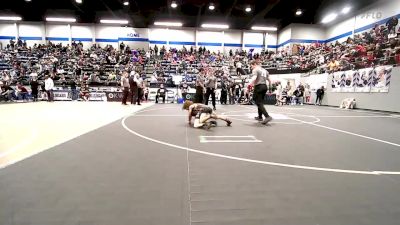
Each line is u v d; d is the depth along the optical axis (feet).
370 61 47.29
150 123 22.21
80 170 9.37
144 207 6.56
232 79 66.23
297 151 12.85
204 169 9.73
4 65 71.20
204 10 76.84
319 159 11.40
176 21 91.04
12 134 16.21
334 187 8.16
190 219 6.01
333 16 79.56
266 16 82.28
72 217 6.00
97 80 63.98
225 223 5.87
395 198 7.38
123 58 79.36
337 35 84.74
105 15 85.15
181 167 9.92
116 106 42.19
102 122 22.27
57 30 95.96
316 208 6.70
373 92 45.11
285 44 95.55
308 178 8.96
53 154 11.55
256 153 12.32
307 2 66.95
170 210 6.44
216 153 12.19
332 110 43.39
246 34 102.22
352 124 24.11
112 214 6.18
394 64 41.39
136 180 8.45
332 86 56.49
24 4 74.38
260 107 22.95
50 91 52.90
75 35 96.89
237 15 81.66
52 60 73.77
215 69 73.05
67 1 70.85
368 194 7.64
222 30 101.55
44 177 8.61
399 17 59.21
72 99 59.62
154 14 82.64
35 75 62.34
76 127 19.30
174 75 69.82
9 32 94.89
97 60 78.64
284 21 88.58
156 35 99.19
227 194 7.48
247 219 6.07
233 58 89.76
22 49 84.48
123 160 10.75
